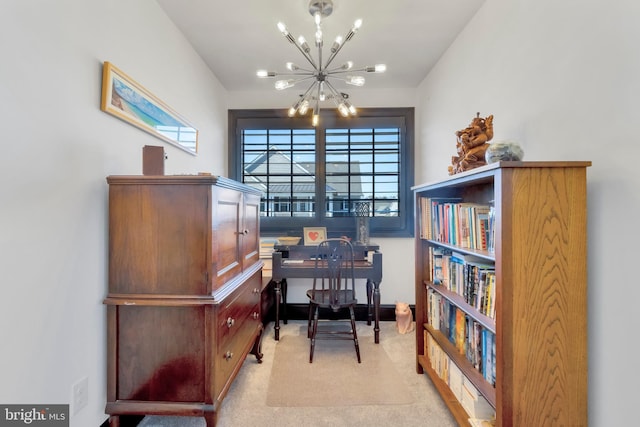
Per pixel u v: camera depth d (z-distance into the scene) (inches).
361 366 84.1
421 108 119.3
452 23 82.0
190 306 52.3
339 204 126.3
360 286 122.9
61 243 44.9
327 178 126.6
